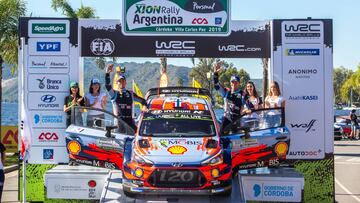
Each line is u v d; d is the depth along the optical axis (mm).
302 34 11078
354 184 15445
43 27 11117
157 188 8867
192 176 8859
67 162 11188
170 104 11039
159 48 11250
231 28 11258
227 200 9258
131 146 9734
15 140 21328
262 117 10344
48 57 11117
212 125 10180
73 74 11148
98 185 10211
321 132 11109
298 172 10727
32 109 11141
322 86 11078
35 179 11164
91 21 11250
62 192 10211
